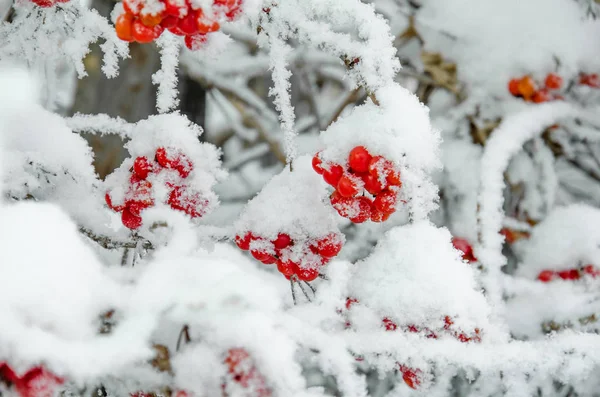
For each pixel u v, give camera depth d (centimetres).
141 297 54
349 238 94
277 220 63
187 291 55
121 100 84
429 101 98
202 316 55
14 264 53
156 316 54
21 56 69
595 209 81
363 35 63
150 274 55
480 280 74
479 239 74
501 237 73
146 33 58
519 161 92
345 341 58
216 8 57
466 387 77
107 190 64
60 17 67
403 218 90
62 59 73
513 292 77
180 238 58
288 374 55
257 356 55
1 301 52
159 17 57
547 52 84
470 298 61
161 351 55
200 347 55
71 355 53
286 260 64
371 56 62
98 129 70
